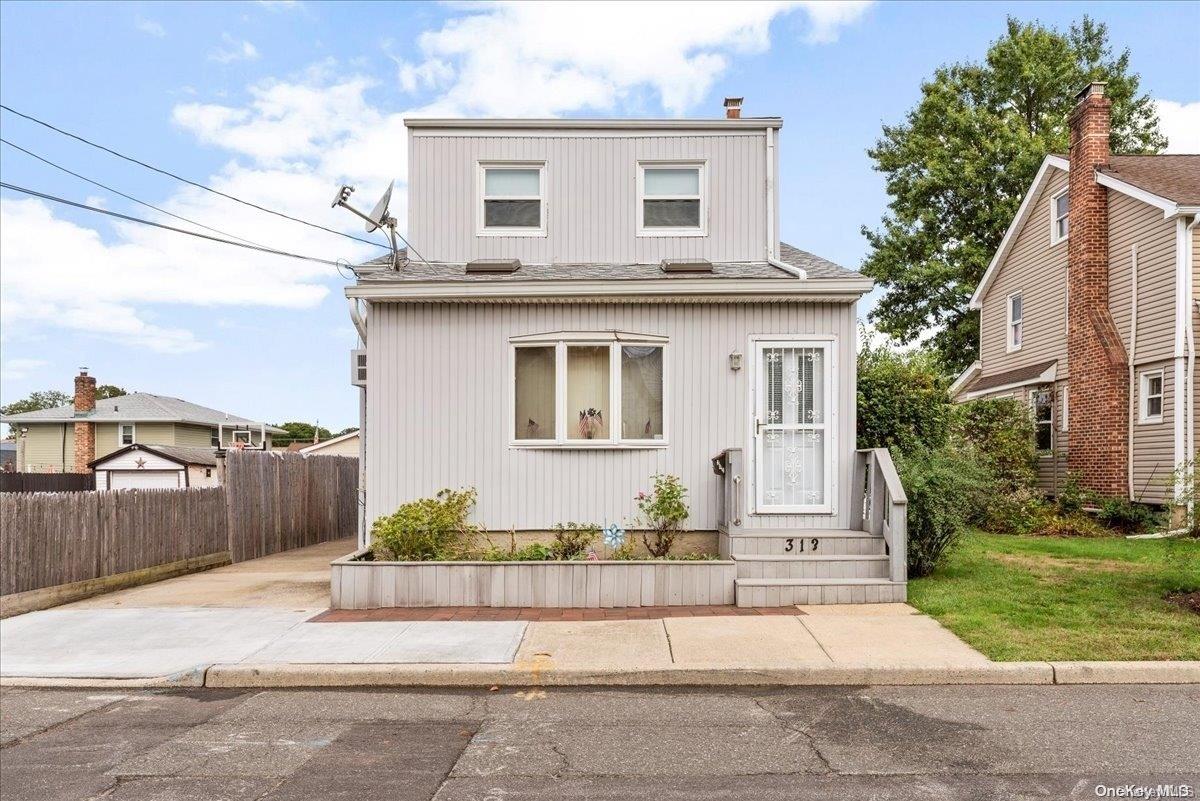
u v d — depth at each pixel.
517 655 6.71
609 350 10.27
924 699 5.79
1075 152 17.19
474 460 10.16
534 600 8.67
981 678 6.15
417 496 10.14
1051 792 4.18
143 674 6.59
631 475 10.12
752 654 6.62
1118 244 16.22
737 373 10.16
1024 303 20.20
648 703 5.81
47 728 5.48
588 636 7.29
